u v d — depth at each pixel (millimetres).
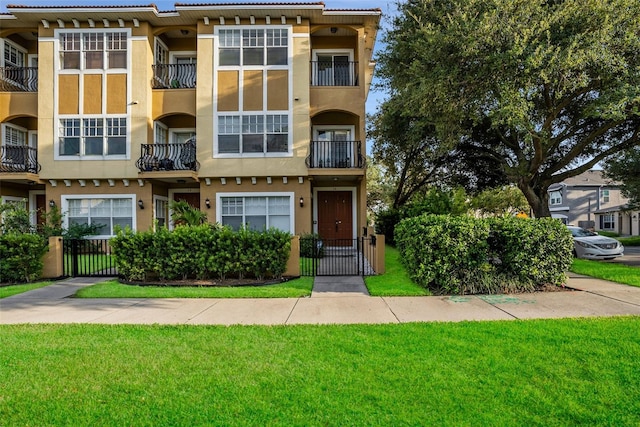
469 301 7684
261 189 15867
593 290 8398
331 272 11492
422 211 14930
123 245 10266
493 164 19156
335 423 3217
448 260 8500
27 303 7996
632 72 10945
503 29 11031
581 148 14211
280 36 15742
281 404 3535
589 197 38562
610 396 3582
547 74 10945
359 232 16391
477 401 3541
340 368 4301
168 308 7441
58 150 15695
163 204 17188
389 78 16703
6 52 16547
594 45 10453
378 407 3463
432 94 12344
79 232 14719
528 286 8492
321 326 5977
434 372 4145
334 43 17359
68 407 3531
